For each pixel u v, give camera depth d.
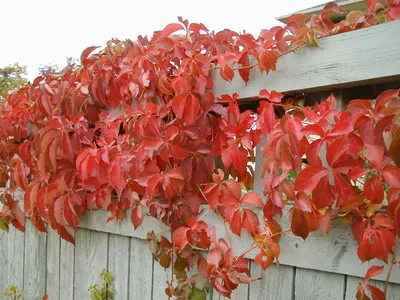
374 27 0.75
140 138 1.05
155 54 1.08
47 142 1.25
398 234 0.71
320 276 0.87
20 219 1.62
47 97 1.38
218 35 1.02
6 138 1.64
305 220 0.78
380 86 0.88
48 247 1.65
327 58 0.81
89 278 1.45
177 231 0.99
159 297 1.22
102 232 1.41
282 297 0.93
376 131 0.65
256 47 0.89
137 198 1.15
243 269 0.90
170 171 1.00
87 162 1.17
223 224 1.03
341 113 0.72
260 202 0.86
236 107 0.93
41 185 1.40
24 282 1.77
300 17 0.86
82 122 1.26
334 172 0.72
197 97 1.00
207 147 0.97
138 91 1.12
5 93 1.76
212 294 1.09
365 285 0.73
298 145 0.76
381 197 0.69
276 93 0.84
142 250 1.28
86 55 1.29
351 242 0.81
